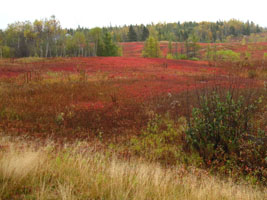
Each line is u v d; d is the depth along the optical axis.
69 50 80.19
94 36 75.62
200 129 5.96
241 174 4.69
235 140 5.51
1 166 3.04
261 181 4.34
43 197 2.42
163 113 10.07
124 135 7.55
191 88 15.84
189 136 6.08
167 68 30.72
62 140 6.65
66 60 35.12
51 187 2.79
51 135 6.87
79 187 2.88
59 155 4.45
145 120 9.16
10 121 8.24
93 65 30.75
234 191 3.52
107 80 19.52
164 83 18.67
